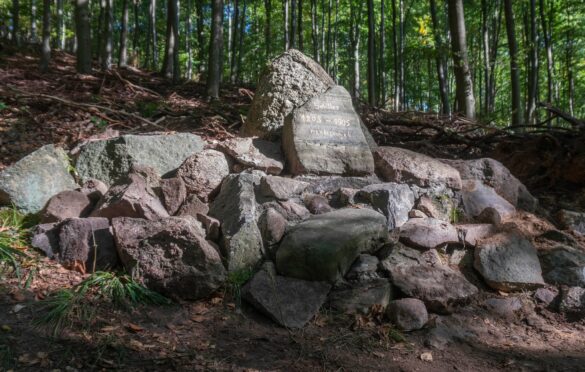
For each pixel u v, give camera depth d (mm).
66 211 4461
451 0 11547
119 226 4000
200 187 4832
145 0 29656
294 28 17266
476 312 4086
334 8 24844
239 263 4055
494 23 21047
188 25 22875
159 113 8273
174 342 3336
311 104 5137
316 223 4152
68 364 2984
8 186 4551
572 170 6086
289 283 3887
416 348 3566
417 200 4855
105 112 7848
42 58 12641
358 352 3443
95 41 27281
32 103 7855
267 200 4562
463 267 4488
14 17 20625
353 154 5020
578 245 4820
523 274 4355
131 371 2996
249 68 26469
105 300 3611
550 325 4070
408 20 23406
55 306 3451
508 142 6973
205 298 3840
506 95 28531
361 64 27922
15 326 3230
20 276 3730
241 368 3135
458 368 3365
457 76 11547
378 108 9016
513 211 5160
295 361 3268
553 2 18797
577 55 21516
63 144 6578
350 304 3848
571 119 6480
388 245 4223
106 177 5156
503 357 3547
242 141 5234
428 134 7879
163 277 3777
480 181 5328
